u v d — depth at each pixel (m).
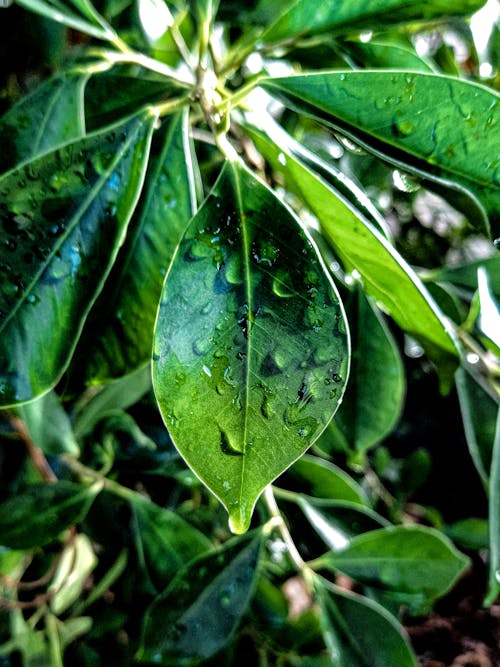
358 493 0.29
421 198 0.42
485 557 0.45
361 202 0.19
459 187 0.17
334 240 0.18
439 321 0.18
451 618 0.43
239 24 0.24
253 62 0.23
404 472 0.43
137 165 0.16
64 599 0.31
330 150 0.31
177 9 0.24
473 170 0.17
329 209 0.17
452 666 0.40
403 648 0.23
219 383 0.13
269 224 0.14
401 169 0.18
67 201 0.16
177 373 0.13
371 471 0.42
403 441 0.52
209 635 0.23
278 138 0.19
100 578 0.34
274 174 0.27
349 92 0.17
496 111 0.16
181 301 0.14
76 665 0.31
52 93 0.19
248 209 0.14
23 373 0.15
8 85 0.24
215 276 0.14
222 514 0.33
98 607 0.33
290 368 0.14
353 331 0.25
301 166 0.16
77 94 0.19
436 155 0.17
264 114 0.19
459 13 0.18
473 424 0.25
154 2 0.21
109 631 0.32
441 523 0.44
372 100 0.17
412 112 0.17
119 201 0.16
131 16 0.25
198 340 0.14
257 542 0.24
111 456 0.29
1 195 0.15
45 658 0.29
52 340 0.15
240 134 0.26
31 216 0.15
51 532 0.26
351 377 0.25
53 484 0.27
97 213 0.16
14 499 0.26
